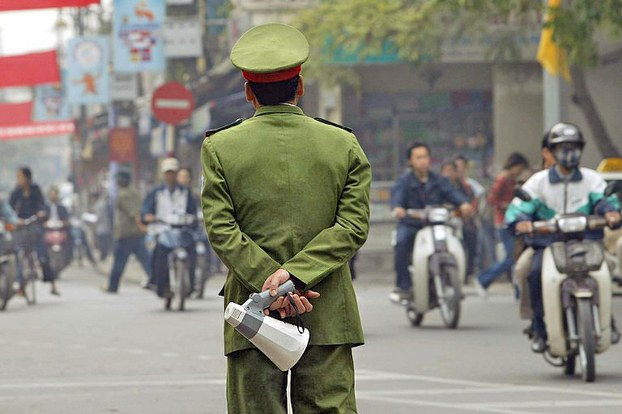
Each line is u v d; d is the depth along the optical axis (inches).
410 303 1234.6
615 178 1444.4
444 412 740.0
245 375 436.5
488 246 1897.1
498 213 1633.9
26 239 1695.4
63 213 2534.5
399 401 781.3
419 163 1221.1
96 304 1649.9
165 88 2143.2
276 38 451.2
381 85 2397.9
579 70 1814.7
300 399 438.9
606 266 853.2
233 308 422.3
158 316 1425.9
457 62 2309.3
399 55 2129.7
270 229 439.2
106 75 2992.1
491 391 819.4
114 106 3627.0
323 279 439.5
